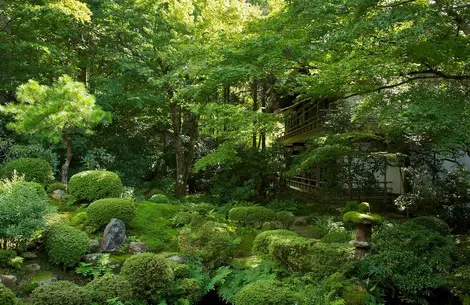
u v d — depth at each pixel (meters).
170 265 5.94
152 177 16.69
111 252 6.77
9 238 5.95
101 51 12.86
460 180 9.97
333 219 9.87
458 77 6.20
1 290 4.22
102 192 8.59
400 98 6.30
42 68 11.66
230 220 8.92
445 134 5.82
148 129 16.38
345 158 12.41
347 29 5.71
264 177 14.17
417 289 5.52
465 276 5.16
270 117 9.37
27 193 6.11
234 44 7.88
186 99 10.20
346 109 11.79
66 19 10.87
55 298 4.58
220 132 10.20
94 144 13.81
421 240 6.18
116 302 5.00
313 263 5.94
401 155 10.97
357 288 5.50
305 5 6.38
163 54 11.45
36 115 7.73
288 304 4.81
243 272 6.44
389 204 12.50
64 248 6.12
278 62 7.30
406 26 6.18
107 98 12.17
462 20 5.76
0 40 11.21
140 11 12.56
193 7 12.25
